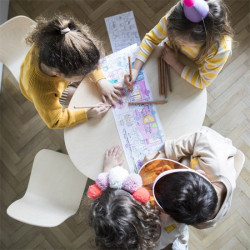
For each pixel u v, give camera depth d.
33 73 1.05
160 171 1.08
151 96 1.15
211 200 0.91
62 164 1.37
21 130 1.81
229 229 1.63
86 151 1.14
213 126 1.68
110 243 0.92
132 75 1.14
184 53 1.15
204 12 0.85
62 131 1.78
